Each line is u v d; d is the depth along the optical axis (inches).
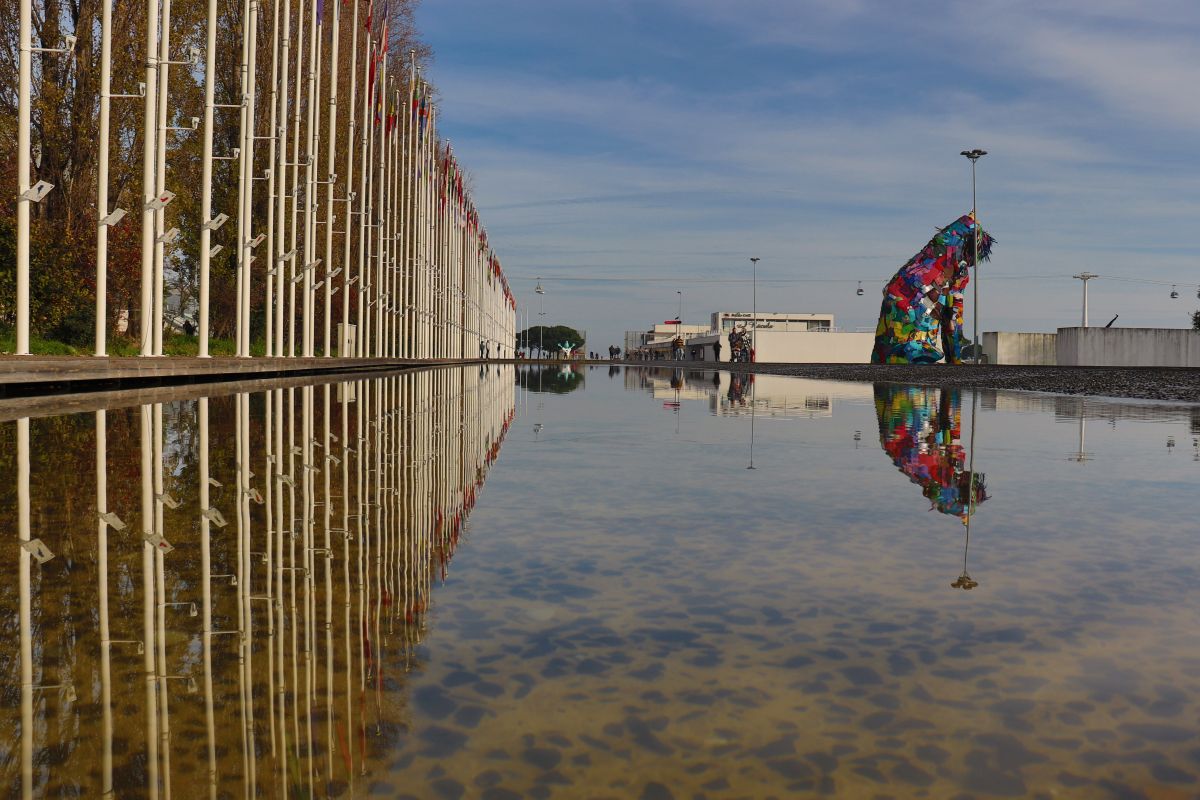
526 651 90.9
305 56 1421.0
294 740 69.5
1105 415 454.6
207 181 746.2
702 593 113.8
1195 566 129.3
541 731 71.7
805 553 137.8
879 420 421.1
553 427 378.0
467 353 2502.5
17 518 163.9
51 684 81.0
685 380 1097.4
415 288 1723.7
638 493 197.6
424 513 171.8
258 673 84.0
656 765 65.8
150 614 103.5
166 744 68.7
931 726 73.2
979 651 91.6
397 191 1624.0
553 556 135.1
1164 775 64.8
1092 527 159.8
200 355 746.2
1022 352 2689.5
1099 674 85.2
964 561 132.3
